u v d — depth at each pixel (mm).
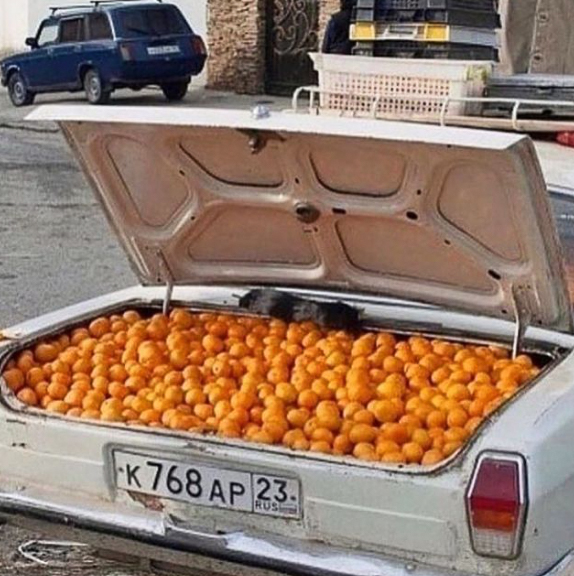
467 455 2500
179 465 2727
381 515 2533
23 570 3500
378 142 2764
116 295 3857
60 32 15969
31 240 8547
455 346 3348
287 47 16547
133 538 2752
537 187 2766
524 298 3164
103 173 3438
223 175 3244
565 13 8656
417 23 5484
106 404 2984
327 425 2818
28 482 2949
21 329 3512
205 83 17469
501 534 2438
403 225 3137
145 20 15516
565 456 2551
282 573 2588
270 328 3529
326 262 3475
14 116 15289
